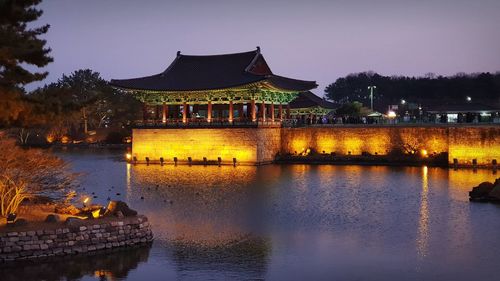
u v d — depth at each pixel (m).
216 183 67.31
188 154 96.50
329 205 51.44
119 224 34.91
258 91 95.75
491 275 30.17
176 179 72.00
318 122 119.50
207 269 31.36
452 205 50.59
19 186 37.38
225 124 93.94
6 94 29.14
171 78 105.56
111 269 31.05
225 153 94.00
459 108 140.75
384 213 47.34
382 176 73.19
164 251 34.75
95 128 177.25
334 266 32.00
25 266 30.81
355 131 93.75
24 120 30.44
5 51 28.42
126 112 168.88
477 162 80.75
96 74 171.75
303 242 37.38
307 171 81.00
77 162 102.88
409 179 69.38
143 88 98.25
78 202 52.22
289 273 30.77
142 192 60.09
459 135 81.56
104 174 79.12
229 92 97.12
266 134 94.81
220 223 43.31
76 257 32.56
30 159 38.12
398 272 30.88
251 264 32.38
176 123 97.81
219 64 106.94
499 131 79.44
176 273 30.64
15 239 31.20
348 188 62.16
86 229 33.38
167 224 42.75
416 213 47.16
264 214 47.09
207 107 104.25
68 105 31.92
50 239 32.09
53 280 29.09
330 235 39.41
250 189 61.78
